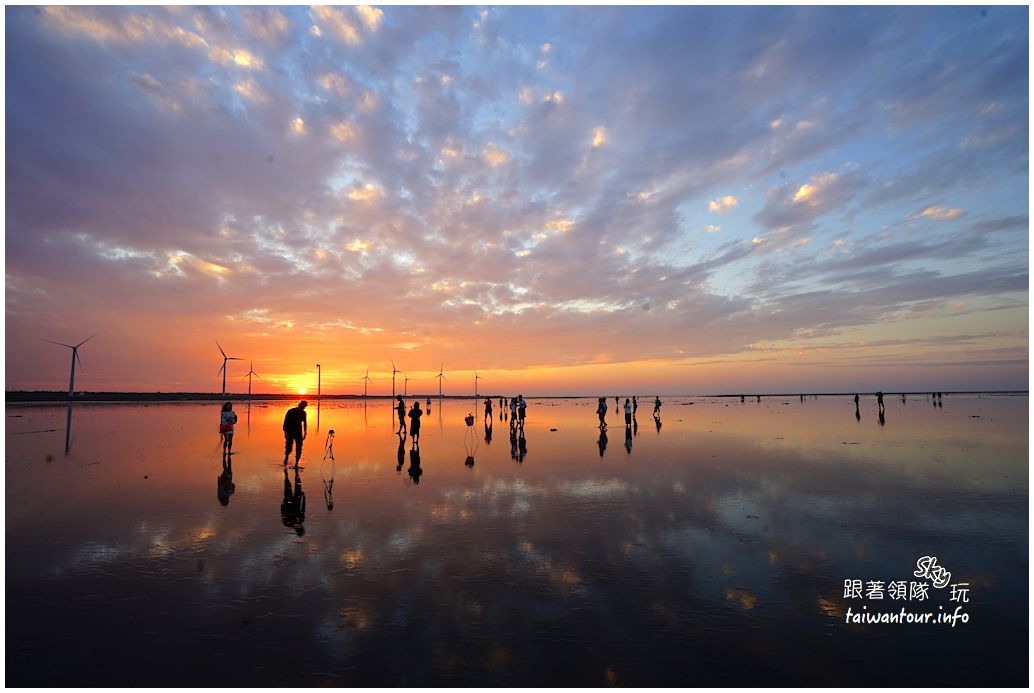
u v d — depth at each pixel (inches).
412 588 238.4
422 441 911.7
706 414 1894.7
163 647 187.3
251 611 214.8
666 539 311.0
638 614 212.7
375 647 186.9
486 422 1407.5
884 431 1012.5
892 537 312.0
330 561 274.1
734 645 188.9
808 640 192.7
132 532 327.3
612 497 424.5
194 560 275.7
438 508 389.7
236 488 469.1
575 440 901.2
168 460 654.5
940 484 466.0
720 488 457.7
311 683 165.2
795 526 336.5
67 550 291.9
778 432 1021.8
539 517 362.3
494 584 243.0
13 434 1035.9
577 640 191.8
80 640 191.9
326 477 526.9
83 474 543.2
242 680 166.9
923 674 171.3
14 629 200.2
